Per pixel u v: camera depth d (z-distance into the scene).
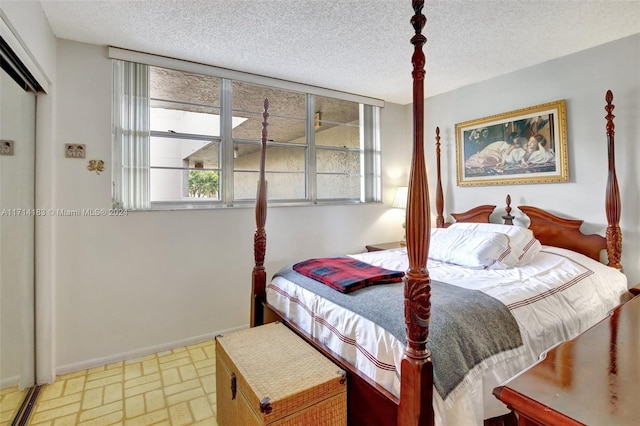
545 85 2.81
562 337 1.66
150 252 2.64
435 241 2.71
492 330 1.41
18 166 1.94
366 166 3.86
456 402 1.18
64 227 2.35
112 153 2.50
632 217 2.38
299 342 1.70
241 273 3.03
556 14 2.10
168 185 2.80
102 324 2.48
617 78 2.43
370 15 2.11
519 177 2.98
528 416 0.68
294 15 2.10
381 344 1.33
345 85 3.39
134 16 2.09
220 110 2.99
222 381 1.67
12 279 1.89
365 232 3.82
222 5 1.99
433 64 2.87
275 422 1.21
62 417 1.85
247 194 3.15
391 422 1.21
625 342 0.96
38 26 1.91
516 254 2.31
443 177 3.65
